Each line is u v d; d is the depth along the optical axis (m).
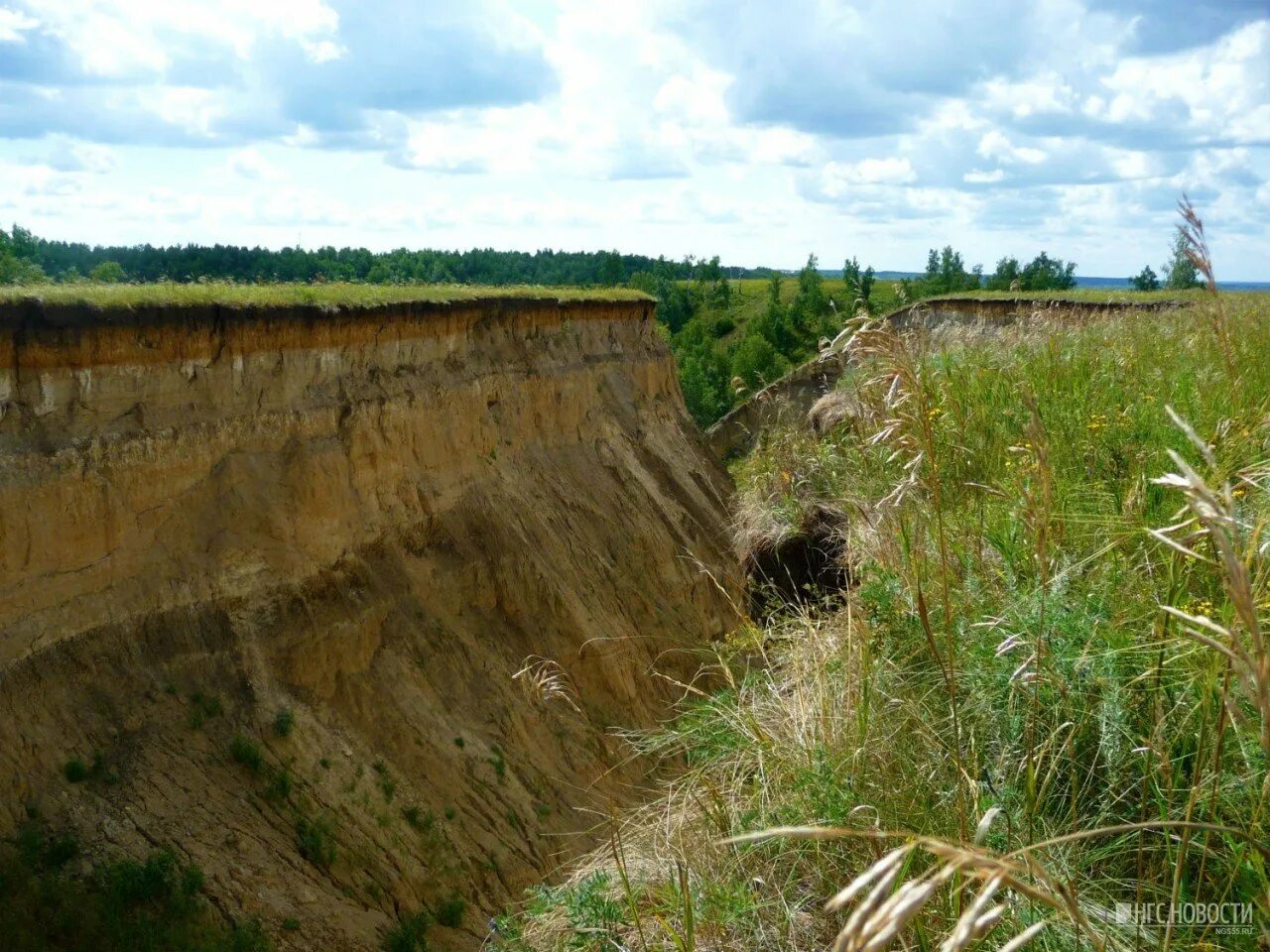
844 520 8.80
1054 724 3.59
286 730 9.83
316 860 9.02
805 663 5.06
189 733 9.20
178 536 10.24
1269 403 5.47
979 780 3.60
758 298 113.00
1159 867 3.17
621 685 14.57
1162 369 7.58
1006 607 4.09
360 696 11.08
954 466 6.25
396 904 9.33
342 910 8.68
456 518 14.54
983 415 7.03
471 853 10.49
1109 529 4.34
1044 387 7.48
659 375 26.03
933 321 27.47
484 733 12.04
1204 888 3.03
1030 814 3.13
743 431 28.73
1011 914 2.86
